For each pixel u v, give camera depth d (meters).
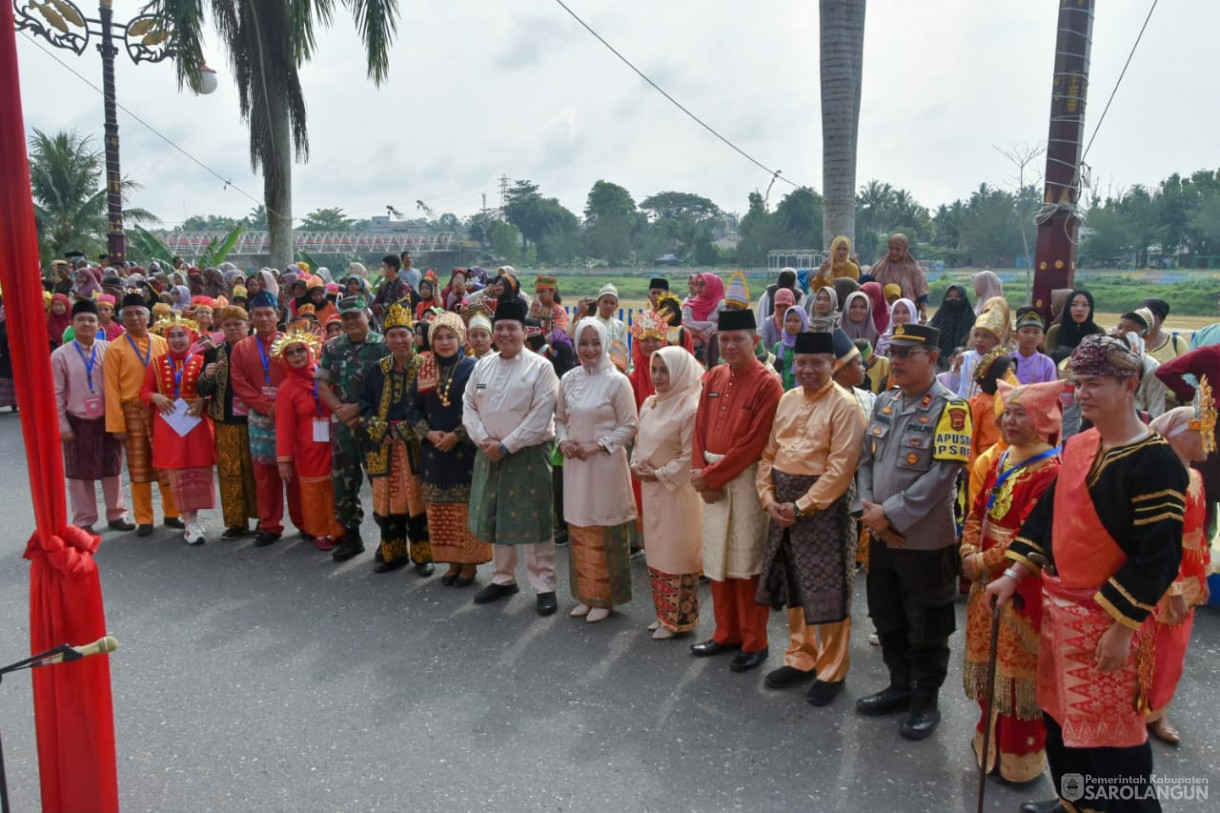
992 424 5.27
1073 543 2.98
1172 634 3.47
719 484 4.64
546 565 5.68
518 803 3.60
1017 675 3.52
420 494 6.22
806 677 4.68
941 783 3.71
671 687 4.60
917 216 40.56
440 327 5.93
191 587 6.09
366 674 4.78
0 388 12.62
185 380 6.90
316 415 6.63
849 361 5.13
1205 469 5.29
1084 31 8.03
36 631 3.12
